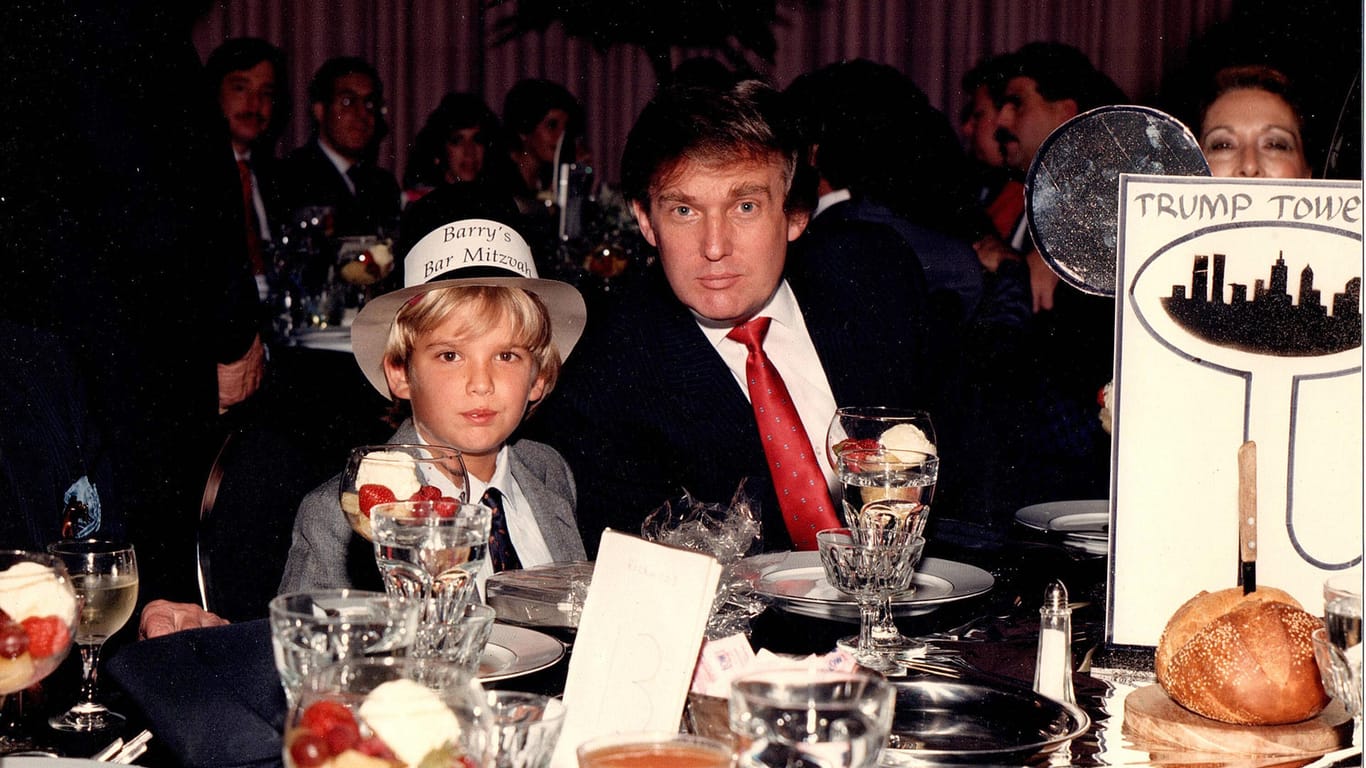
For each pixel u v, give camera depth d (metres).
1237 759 0.90
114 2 2.54
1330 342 1.15
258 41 5.52
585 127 6.86
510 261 1.86
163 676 1.03
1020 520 1.81
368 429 2.96
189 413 2.78
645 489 2.03
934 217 4.07
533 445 2.04
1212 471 1.16
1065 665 1.05
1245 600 1.01
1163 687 1.03
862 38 6.66
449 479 1.45
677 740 0.75
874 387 2.24
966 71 6.66
